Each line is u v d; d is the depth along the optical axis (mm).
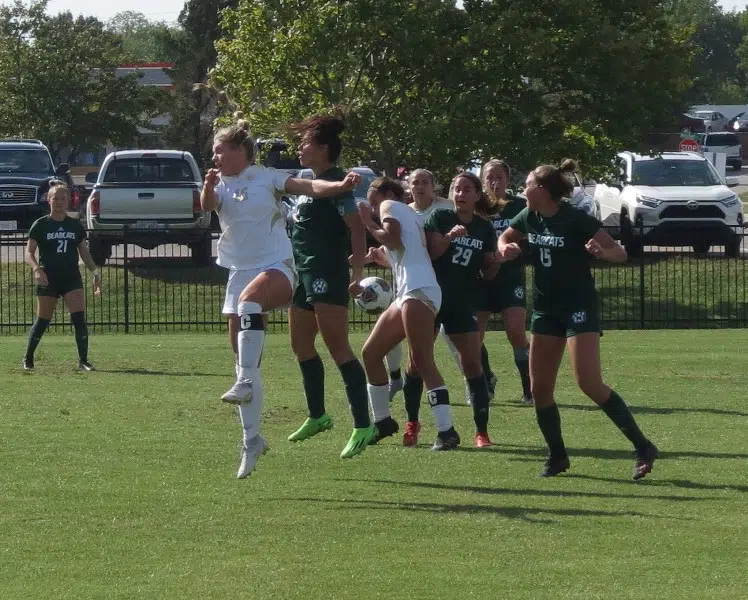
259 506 13641
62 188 26266
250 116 41312
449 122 40625
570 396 22281
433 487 14664
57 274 26266
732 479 15109
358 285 15422
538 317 15156
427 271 16250
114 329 38531
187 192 47188
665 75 42812
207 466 15742
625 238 43250
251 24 41562
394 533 12539
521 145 41562
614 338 33938
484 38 40844
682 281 41469
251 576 11141
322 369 15734
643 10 43219
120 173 50188
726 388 23484
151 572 11266
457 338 17375
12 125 90250
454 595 10602
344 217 14625
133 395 22172
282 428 18781
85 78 91875
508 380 24609
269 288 14305
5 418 19375
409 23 40844
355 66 41781
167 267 43375
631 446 17391
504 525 12836
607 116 42531
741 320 39594
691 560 11625
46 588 10828
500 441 17859
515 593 10648
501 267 20812
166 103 97625
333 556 11758
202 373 25938
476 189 17141
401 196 18078
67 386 23453
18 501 13812
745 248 52156
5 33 91438
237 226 14438
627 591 10703
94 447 16969
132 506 13609
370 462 16172
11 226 56125
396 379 20922
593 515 13250
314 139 14727
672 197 50625
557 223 14680
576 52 41594
